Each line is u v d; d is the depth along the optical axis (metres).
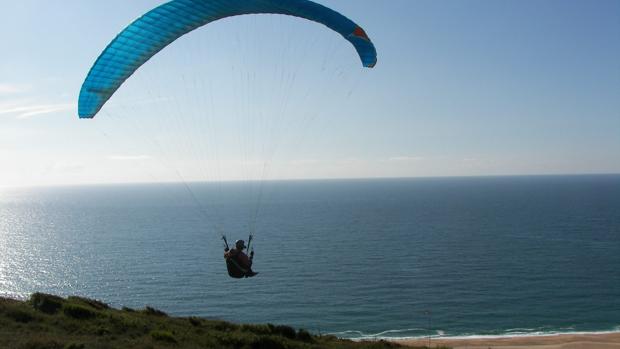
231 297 71.69
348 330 57.62
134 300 71.25
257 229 156.00
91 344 15.99
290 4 16.48
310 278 83.38
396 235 137.62
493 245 117.00
